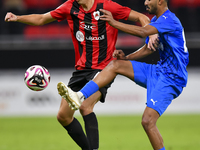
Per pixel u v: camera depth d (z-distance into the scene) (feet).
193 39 183.73
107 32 65.36
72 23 67.31
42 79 60.75
